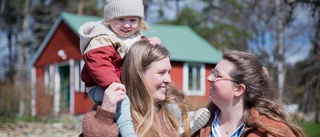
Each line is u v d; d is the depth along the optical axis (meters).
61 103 18.41
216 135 3.20
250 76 3.08
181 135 3.21
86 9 36.00
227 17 36.94
